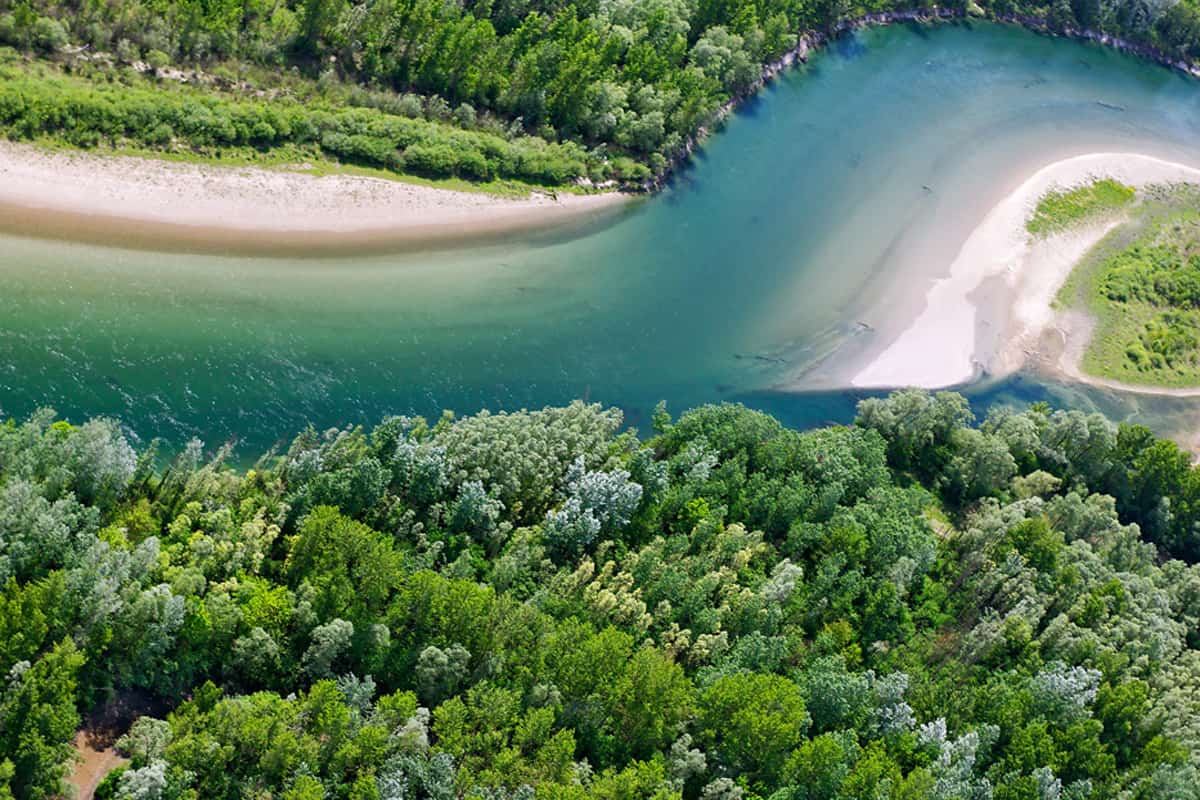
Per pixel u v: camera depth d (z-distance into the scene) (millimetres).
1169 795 139000
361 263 194750
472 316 196250
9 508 123688
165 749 112062
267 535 136500
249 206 192750
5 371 159000
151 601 119750
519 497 156125
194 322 175000
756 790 129000
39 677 110500
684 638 142750
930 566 167750
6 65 188250
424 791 117812
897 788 127812
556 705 127750
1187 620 173250
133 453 140250
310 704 117562
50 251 174750
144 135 191500
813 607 155000
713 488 166125
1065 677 151750
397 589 135000
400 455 149250
